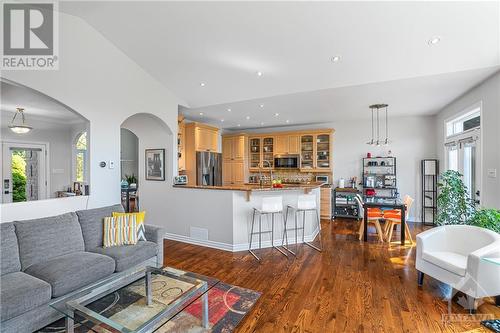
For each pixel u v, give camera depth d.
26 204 2.85
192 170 6.12
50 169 6.54
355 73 3.72
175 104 4.92
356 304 2.61
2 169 5.76
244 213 4.31
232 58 3.75
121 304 2.40
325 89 4.20
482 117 3.77
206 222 4.48
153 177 5.07
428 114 6.16
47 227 2.68
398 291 2.86
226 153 8.05
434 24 2.73
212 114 6.11
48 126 6.52
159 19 3.16
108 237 3.09
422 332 2.18
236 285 3.01
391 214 4.83
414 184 6.40
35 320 2.10
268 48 3.44
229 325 2.28
